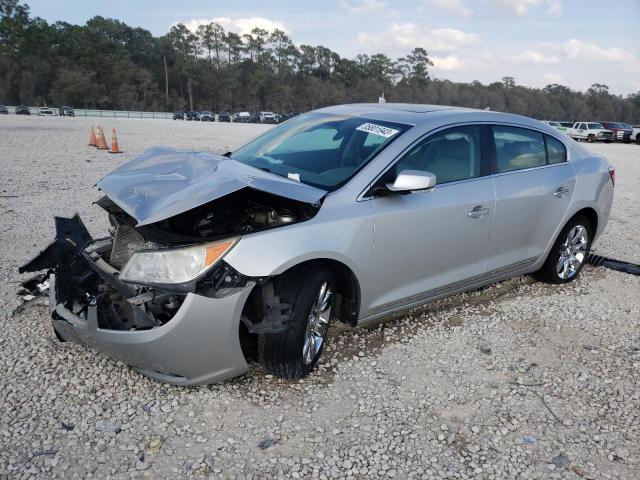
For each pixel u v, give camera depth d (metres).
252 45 128.50
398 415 3.19
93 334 3.09
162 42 125.25
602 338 4.30
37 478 2.57
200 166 3.63
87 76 99.56
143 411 3.10
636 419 3.25
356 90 127.19
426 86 128.25
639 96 141.38
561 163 5.05
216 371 3.15
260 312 3.22
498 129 4.52
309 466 2.75
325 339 3.67
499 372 3.72
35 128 28.25
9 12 100.62
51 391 3.23
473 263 4.36
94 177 10.99
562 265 5.29
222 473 2.67
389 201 3.67
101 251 3.82
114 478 2.60
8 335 3.86
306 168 3.86
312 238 3.26
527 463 2.85
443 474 2.74
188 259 2.96
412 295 3.99
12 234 6.35
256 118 72.25
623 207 9.93
